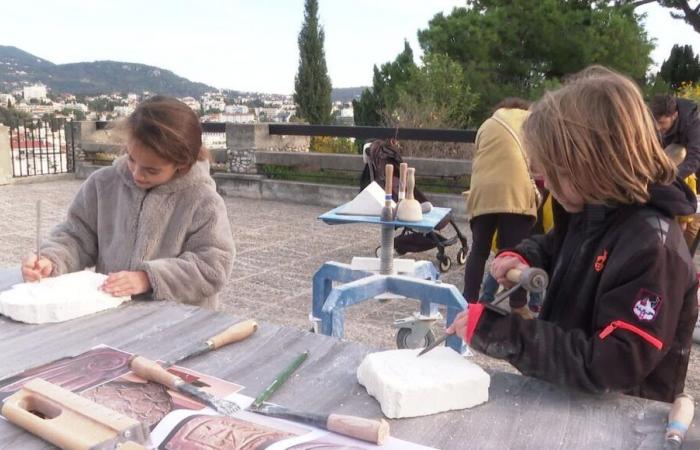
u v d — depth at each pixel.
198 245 2.14
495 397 1.26
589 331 1.36
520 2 12.90
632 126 1.21
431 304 3.21
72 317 1.70
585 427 1.14
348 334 3.96
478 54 13.11
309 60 25.95
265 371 1.38
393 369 1.25
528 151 1.34
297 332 1.60
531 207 3.86
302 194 9.56
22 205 9.17
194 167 2.16
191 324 1.66
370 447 1.07
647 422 1.16
